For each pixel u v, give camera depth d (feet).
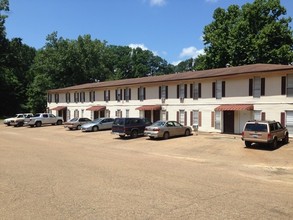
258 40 137.18
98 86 154.40
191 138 90.58
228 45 148.46
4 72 244.63
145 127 96.89
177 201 28.60
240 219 23.89
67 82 238.27
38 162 51.37
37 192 31.65
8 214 24.93
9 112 243.40
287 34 138.92
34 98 229.86
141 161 54.39
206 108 107.34
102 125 124.77
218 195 30.94
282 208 26.73
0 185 34.65
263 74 91.66
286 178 41.22
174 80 115.75
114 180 37.47
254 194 31.55
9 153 63.00
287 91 86.94
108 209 26.14
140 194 31.01
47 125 160.15
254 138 69.62
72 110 177.17
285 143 77.61
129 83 137.08
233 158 59.57
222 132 102.58
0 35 230.48
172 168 47.29
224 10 160.45
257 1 145.18
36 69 241.96
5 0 221.46
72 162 51.67
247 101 95.71
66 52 234.38
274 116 89.56
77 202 28.14
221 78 102.22
